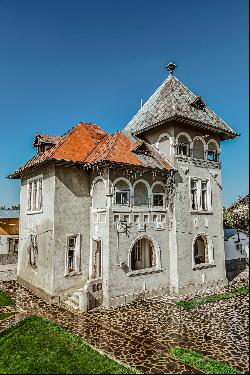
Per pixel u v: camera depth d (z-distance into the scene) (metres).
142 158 19.12
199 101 22.22
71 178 18.53
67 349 11.35
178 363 10.55
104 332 13.23
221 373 9.55
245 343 11.33
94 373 9.76
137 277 18.08
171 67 24.03
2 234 31.47
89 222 18.94
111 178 17.62
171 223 19.75
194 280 19.91
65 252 17.84
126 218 18.05
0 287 20.81
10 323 14.20
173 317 14.95
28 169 20.06
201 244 22.95
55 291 17.27
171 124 20.06
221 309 14.80
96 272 18.58
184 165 20.38
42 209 18.98
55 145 21.05
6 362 10.54
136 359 10.85
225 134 22.30
